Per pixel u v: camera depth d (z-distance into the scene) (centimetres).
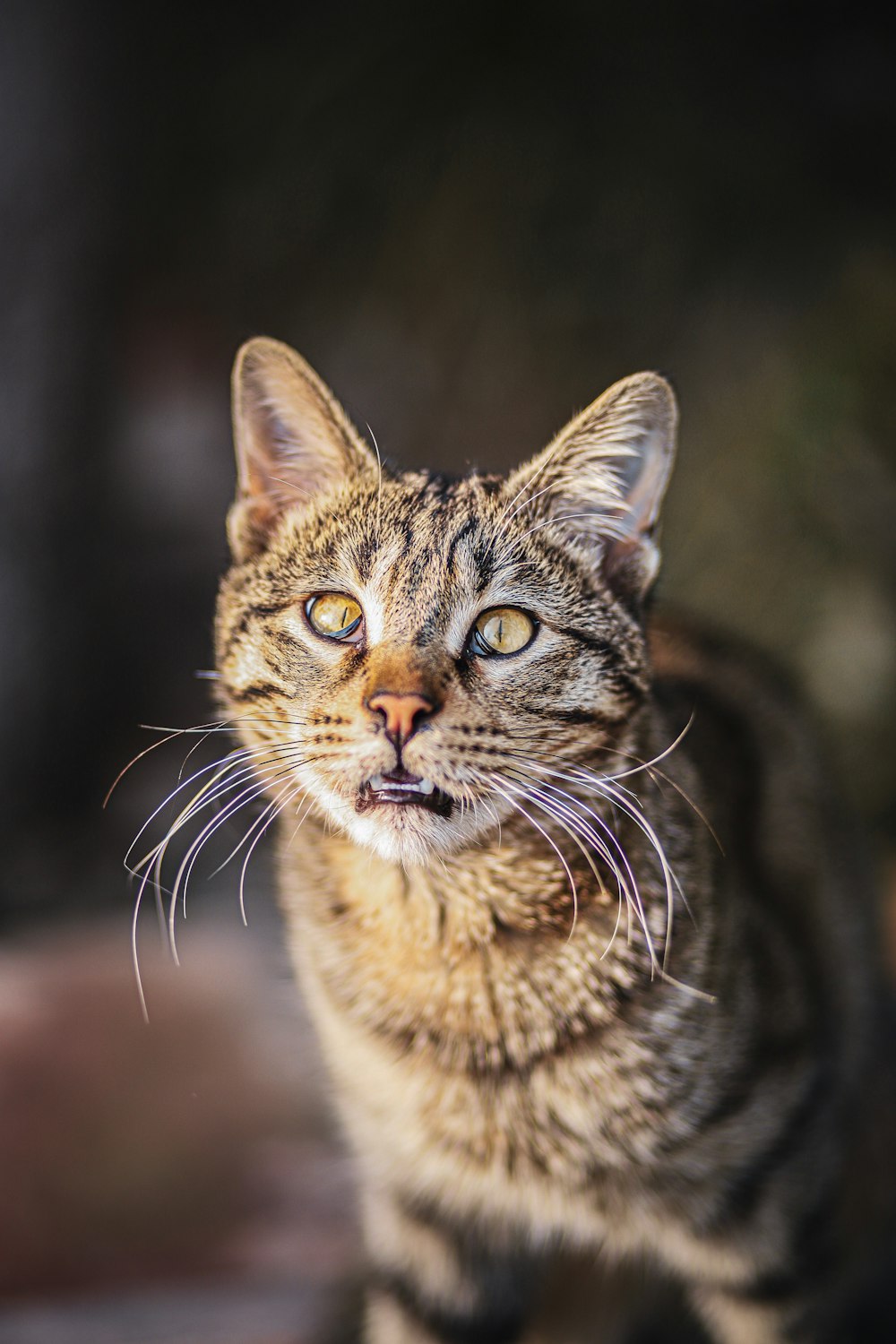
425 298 178
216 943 134
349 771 100
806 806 113
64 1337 109
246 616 103
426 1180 105
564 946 101
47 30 182
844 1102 110
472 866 101
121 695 203
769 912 106
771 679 117
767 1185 103
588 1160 102
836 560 169
